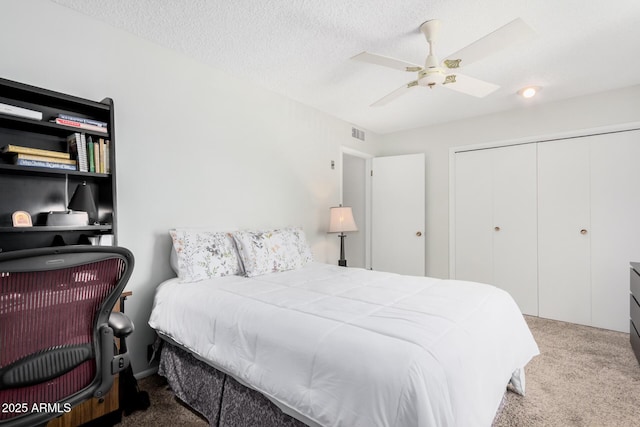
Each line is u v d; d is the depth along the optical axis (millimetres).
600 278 3176
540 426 1610
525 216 3604
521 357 1693
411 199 4309
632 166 3025
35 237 1714
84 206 1735
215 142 2635
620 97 3061
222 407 1592
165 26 2059
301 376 1204
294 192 3379
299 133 3434
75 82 1896
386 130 4574
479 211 3914
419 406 937
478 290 1884
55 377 1033
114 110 2010
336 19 1977
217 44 2281
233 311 1601
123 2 1822
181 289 1979
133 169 2143
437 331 1231
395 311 1468
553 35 2141
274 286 2000
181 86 2412
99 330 1169
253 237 2504
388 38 2191
